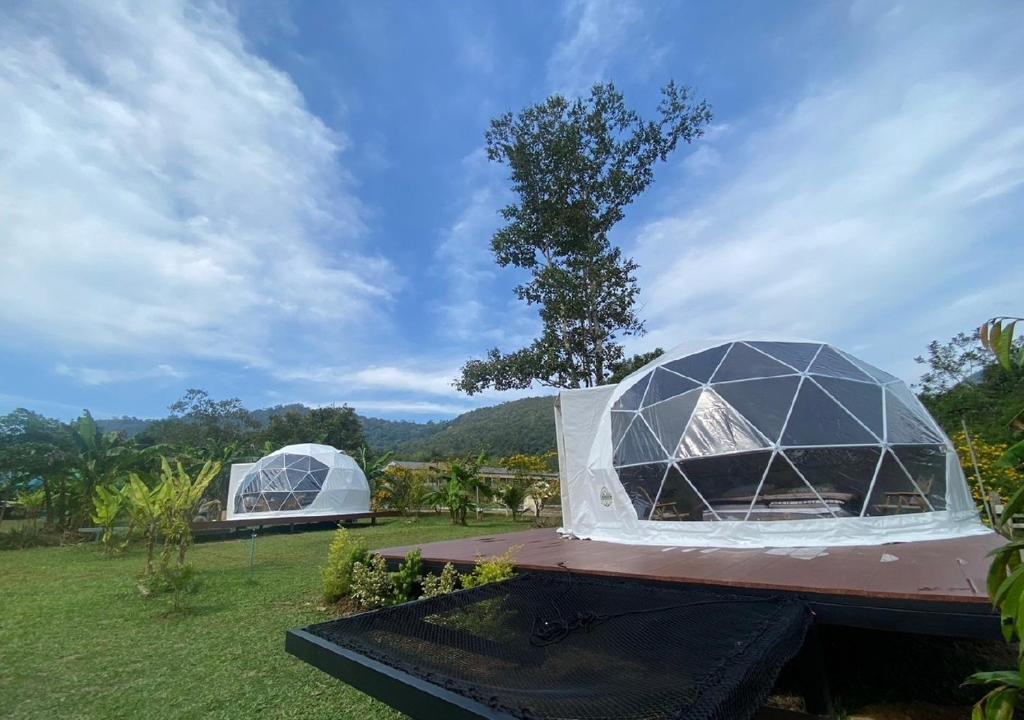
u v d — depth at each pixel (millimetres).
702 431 7727
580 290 18297
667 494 7840
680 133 18609
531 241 19125
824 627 5316
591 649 3322
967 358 25766
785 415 7379
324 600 7859
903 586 4090
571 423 10086
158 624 6859
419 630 3812
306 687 4801
